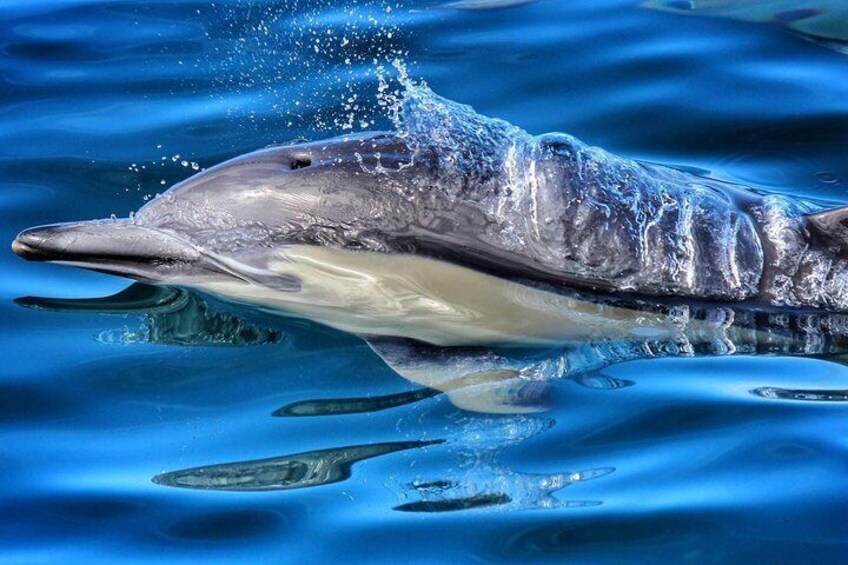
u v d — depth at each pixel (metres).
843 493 8.20
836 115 13.40
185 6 16.27
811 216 10.60
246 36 15.40
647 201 10.53
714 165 12.62
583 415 9.26
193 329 10.47
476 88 13.98
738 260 10.48
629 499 8.21
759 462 8.57
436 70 14.38
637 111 13.56
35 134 13.27
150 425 9.24
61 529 8.11
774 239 10.57
